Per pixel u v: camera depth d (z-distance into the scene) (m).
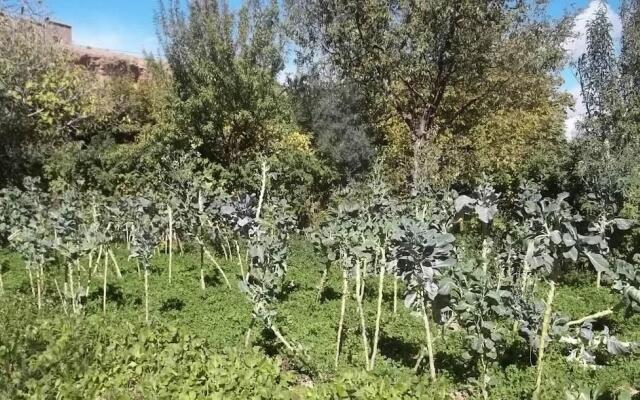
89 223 10.97
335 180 22.27
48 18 19.19
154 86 24.94
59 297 8.85
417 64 16.94
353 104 26.28
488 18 16.73
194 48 19.00
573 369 6.04
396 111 19.91
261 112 18.62
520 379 5.73
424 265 5.09
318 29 18.48
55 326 6.74
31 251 8.13
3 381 5.26
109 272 10.84
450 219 8.03
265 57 19.16
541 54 16.95
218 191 10.72
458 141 19.64
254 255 6.92
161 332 6.49
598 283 10.69
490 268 8.95
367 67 17.72
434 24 16.78
